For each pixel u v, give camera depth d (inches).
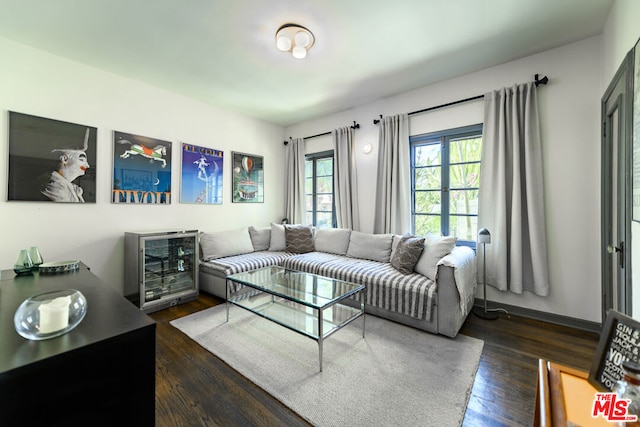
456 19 82.0
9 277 61.1
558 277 99.0
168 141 133.2
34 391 27.4
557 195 99.0
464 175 121.6
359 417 55.1
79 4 74.6
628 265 63.8
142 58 103.5
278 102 149.0
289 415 55.9
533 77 102.3
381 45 95.3
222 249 141.3
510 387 63.9
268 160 183.2
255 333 91.5
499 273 106.3
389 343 84.7
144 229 125.6
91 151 109.3
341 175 159.6
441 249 100.9
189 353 79.2
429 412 56.1
